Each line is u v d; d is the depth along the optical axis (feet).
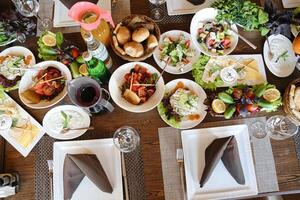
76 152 3.59
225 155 3.46
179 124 3.65
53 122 3.69
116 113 3.75
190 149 3.59
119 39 3.71
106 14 3.43
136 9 4.18
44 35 3.86
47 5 4.22
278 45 3.97
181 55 3.88
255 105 3.49
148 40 3.71
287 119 3.71
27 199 3.50
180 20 4.12
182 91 3.68
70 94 3.35
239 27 4.07
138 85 3.67
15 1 4.14
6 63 3.87
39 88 3.74
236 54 3.95
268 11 3.84
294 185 3.49
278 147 3.62
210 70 3.84
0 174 3.44
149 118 3.74
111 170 3.55
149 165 3.58
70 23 4.09
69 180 3.41
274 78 3.86
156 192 3.49
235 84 3.79
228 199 3.44
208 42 3.90
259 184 3.49
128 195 3.49
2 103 3.79
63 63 3.82
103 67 3.55
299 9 3.95
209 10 3.99
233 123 3.71
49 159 3.62
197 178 3.51
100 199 3.45
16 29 3.93
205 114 3.67
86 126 3.69
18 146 3.66
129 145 3.61
